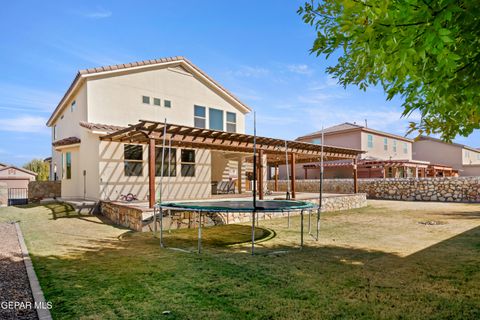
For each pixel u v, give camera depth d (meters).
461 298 3.48
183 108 14.88
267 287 3.88
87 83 12.22
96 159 11.66
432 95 2.55
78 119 13.66
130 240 6.96
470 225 8.86
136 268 4.75
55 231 8.06
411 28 1.99
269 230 8.34
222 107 16.52
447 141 3.37
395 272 4.45
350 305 3.30
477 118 2.92
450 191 17.25
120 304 3.38
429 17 1.89
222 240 6.98
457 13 1.93
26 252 5.77
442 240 6.78
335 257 5.36
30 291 3.81
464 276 4.25
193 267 4.79
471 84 2.23
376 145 28.23
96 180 11.63
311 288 3.83
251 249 6.04
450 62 1.94
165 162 13.04
